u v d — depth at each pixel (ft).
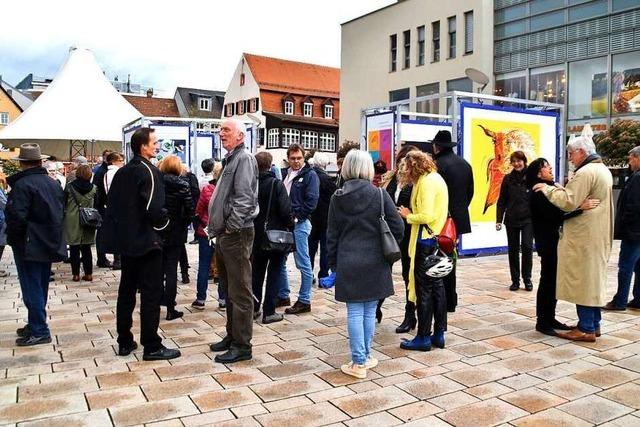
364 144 37.47
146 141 15.67
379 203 14.53
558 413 12.41
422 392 13.55
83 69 50.98
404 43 100.07
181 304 22.91
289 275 30.09
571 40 72.38
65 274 30.19
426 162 16.43
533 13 77.41
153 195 15.26
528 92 78.69
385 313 21.34
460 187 19.76
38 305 17.28
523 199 25.00
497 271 30.37
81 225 27.25
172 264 20.42
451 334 18.49
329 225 14.97
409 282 17.01
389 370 15.06
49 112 48.16
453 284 17.69
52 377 14.38
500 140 34.55
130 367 15.17
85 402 12.80
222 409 12.48
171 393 13.37
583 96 71.31
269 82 165.37
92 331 18.71
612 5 67.56
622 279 21.80
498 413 12.40
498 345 17.31
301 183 21.30
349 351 16.67
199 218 21.65
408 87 98.68
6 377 14.37
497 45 83.10
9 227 16.69
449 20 90.99
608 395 13.42
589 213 17.11
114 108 50.83
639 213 20.99
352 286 14.37
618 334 18.63
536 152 36.35
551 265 18.29
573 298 17.40
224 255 15.62
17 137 46.70
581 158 17.71
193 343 17.51
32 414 12.15
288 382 14.14
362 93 108.99
